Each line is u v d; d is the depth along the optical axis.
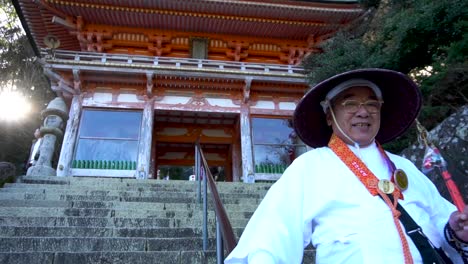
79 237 4.98
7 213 5.96
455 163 5.95
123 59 15.52
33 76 27.44
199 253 4.57
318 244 1.72
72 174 13.80
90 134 14.64
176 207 6.96
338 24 17.00
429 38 9.16
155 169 18.83
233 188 9.35
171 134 18.50
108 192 7.71
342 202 1.71
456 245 1.81
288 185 1.80
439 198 2.02
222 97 16.28
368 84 2.05
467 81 8.61
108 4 15.77
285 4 16.19
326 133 2.40
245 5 16.02
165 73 15.16
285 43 18.30
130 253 4.48
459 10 7.92
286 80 15.77
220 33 17.86
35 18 17.22
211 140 18.55
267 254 1.55
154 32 17.45
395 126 2.41
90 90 15.38
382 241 1.61
